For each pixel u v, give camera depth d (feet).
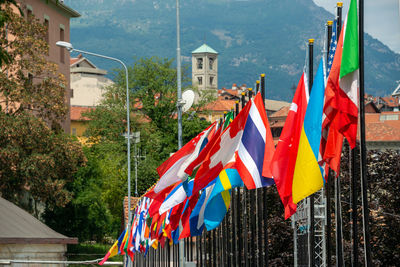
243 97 87.25
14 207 138.62
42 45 213.25
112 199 313.32
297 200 57.00
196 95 374.43
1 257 118.11
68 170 216.54
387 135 310.04
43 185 207.31
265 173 68.44
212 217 79.10
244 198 88.94
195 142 87.56
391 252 118.32
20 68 225.15
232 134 71.97
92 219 258.98
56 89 216.95
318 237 105.19
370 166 131.95
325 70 60.13
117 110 349.00
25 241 116.57
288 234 126.52
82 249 250.37
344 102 55.42
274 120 387.34
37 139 204.44
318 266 104.12
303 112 59.62
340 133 55.93
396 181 130.21
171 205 86.43
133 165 322.96
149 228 119.65
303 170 56.80
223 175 72.43
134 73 365.61
